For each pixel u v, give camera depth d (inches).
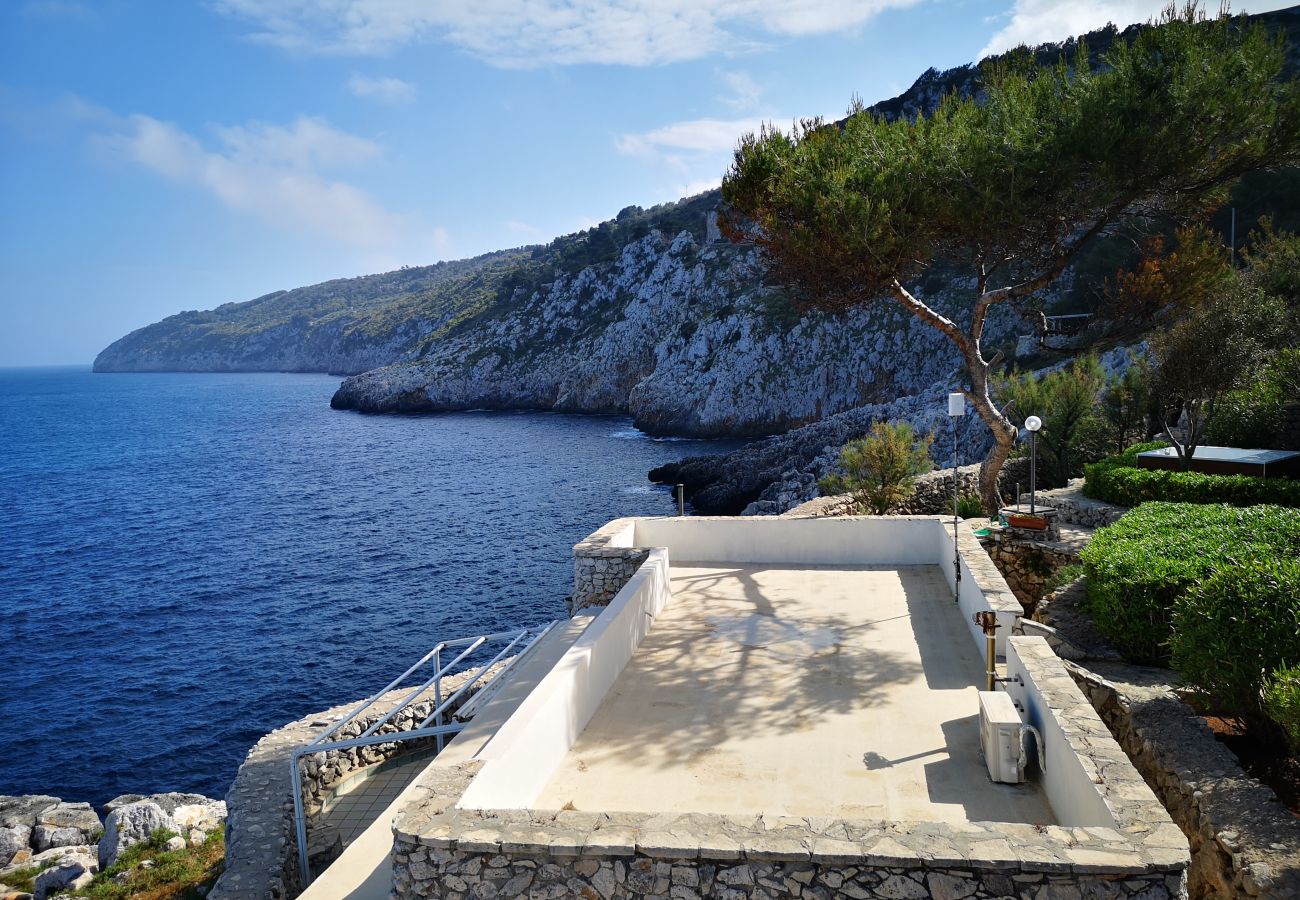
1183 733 256.4
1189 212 597.6
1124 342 699.4
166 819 600.4
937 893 155.6
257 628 1277.1
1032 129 546.0
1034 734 231.0
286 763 497.4
